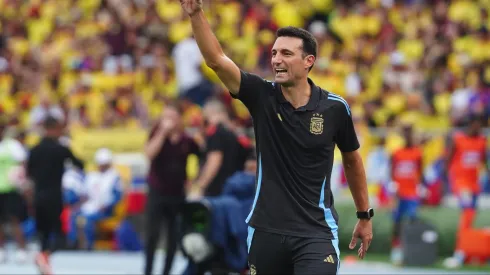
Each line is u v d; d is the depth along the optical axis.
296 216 8.38
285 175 8.42
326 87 27.05
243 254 13.75
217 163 15.56
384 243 21.62
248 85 8.46
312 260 8.27
